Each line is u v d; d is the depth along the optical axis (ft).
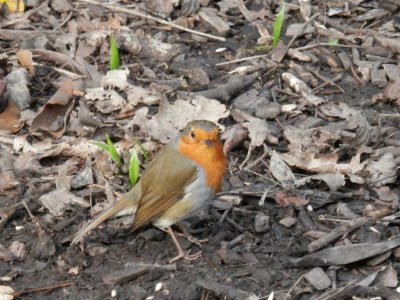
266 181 34.14
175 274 29.63
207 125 29.45
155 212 29.89
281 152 35.78
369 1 46.01
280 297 28.45
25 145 35.73
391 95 38.42
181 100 37.63
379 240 30.50
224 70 41.27
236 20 44.62
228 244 30.94
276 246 30.78
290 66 41.27
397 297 28.17
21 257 30.42
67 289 29.07
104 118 37.88
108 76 39.40
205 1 45.68
